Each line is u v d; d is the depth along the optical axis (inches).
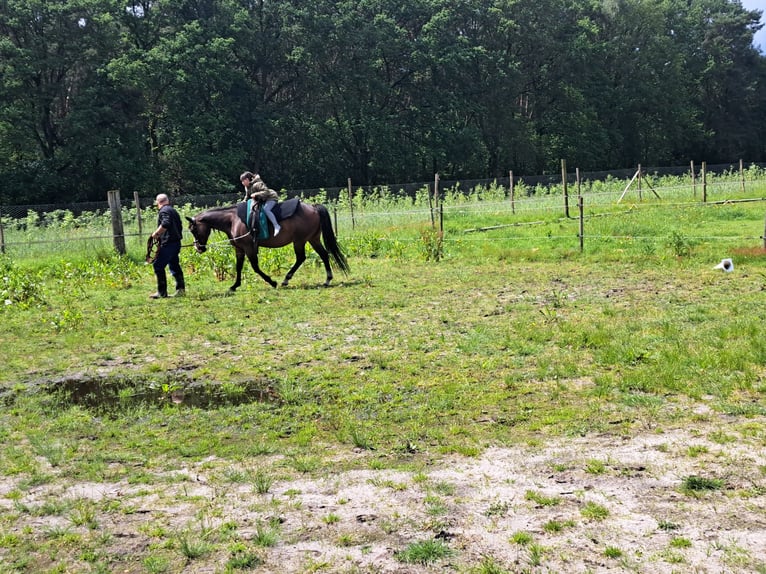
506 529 174.7
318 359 338.0
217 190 1820.9
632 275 532.4
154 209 1104.2
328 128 2052.2
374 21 2033.7
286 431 252.1
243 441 244.4
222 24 1893.5
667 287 473.4
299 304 472.1
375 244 738.8
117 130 1724.9
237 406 280.1
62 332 419.5
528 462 212.7
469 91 2194.9
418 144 2126.0
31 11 1552.7
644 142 2773.1
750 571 151.3
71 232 930.7
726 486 188.9
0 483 217.3
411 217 1042.1
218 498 200.1
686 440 220.2
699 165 3024.1
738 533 165.9
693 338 327.6
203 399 291.9
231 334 396.2
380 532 176.9
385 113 2082.9
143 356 362.6
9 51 1503.4
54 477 219.8
